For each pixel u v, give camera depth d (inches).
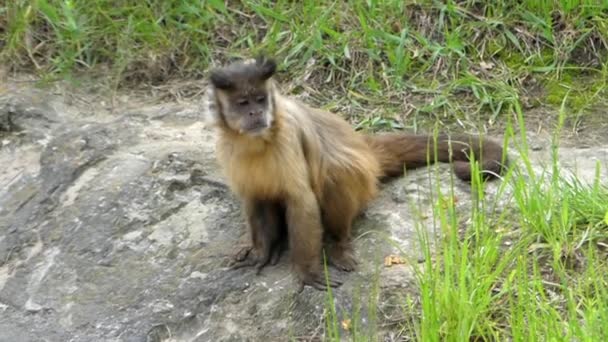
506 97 416.5
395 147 372.8
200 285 333.4
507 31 442.6
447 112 416.5
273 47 449.4
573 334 273.6
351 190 340.5
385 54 441.1
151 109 430.6
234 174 332.2
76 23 463.2
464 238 327.9
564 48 435.5
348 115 419.8
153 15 470.3
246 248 340.8
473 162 328.5
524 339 280.4
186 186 371.9
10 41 464.8
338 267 329.4
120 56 456.4
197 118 420.5
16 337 331.6
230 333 319.0
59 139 409.1
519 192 331.6
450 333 288.5
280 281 330.0
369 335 305.4
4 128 426.0
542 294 288.7
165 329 324.5
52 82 449.7
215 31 464.8
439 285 297.1
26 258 360.5
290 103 336.5
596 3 444.8
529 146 388.8
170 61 457.1
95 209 368.8
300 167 323.9
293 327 316.5
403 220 346.9
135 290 338.0
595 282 285.6
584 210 329.7
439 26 447.2
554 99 418.3
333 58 438.0
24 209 379.9
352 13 456.1
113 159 391.5
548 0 446.9
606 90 419.2
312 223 325.4
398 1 452.1
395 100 424.5
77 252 355.6
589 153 379.6
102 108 438.0
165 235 355.9
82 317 333.1
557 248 312.3
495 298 301.9
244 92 319.6
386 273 324.5
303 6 460.8
